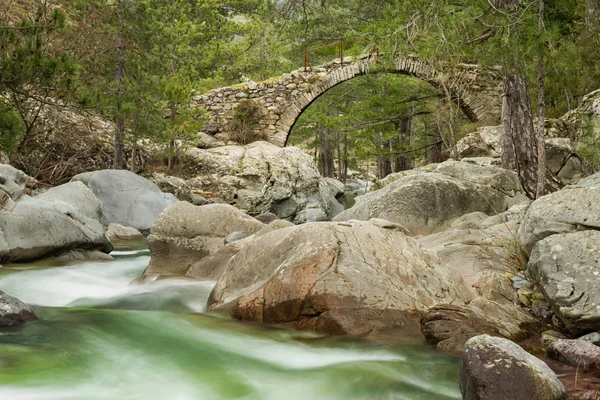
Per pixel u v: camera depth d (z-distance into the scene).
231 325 5.34
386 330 4.95
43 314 5.64
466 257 6.69
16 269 8.05
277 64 34.69
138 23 18.09
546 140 14.73
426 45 11.59
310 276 5.28
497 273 5.93
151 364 4.34
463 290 5.64
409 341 4.77
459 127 22.88
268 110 24.52
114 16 17.78
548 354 4.33
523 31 10.02
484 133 18.59
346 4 25.19
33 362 4.19
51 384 3.80
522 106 11.89
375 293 5.17
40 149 16.80
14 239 8.42
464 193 11.09
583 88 15.18
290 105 24.50
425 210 10.88
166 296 6.57
